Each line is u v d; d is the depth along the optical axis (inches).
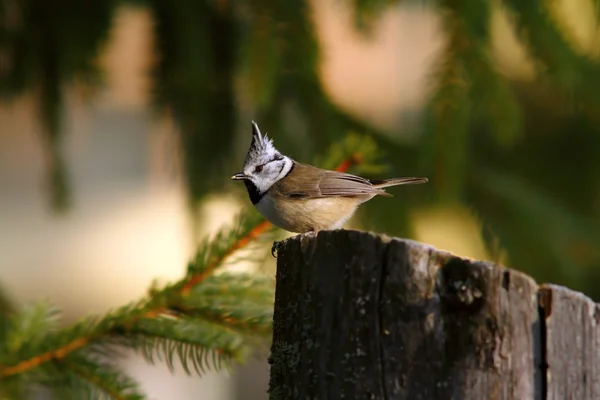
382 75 649.6
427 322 180.2
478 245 416.8
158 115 399.9
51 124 415.2
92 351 239.5
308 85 359.3
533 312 182.9
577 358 184.9
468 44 334.6
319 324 188.7
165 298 246.7
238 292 252.4
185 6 378.6
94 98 416.2
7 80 402.6
